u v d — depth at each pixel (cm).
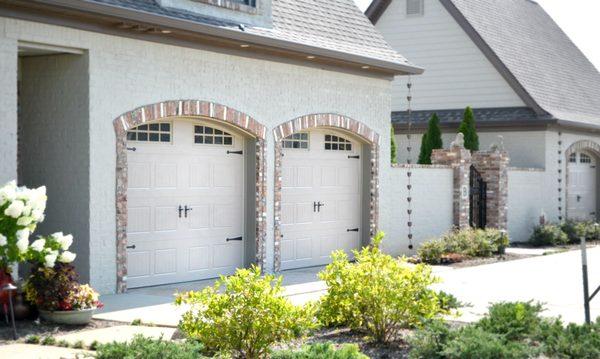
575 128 2547
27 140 1282
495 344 775
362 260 945
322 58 1579
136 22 1218
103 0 1200
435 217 1958
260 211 1497
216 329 784
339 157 1730
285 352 758
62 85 1238
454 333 818
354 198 1773
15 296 1007
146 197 1331
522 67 2598
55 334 949
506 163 2158
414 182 1889
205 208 1436
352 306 938
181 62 1345
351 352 744
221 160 1463
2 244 941
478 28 2578
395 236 1841
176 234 1384
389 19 2712
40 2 1096
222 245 1470
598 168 2805
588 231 2425
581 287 1371
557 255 1967
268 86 1510
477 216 2145
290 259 1616
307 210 1652
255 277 798
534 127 2450
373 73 1761
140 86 1280
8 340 913
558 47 3027
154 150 1341
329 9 1762
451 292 1303
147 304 1158
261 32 1469
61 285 1005
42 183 1265
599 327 888
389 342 912
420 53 2650
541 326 892
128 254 1306
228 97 1427
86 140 1211
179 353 725
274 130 1526
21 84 1290
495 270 1620
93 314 1077
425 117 2611
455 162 2012
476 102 2556
